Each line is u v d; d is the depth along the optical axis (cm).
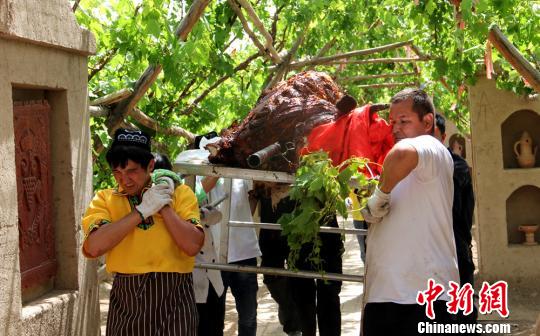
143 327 439
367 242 450
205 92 938
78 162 536
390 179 421
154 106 833
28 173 487
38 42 472
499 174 1020
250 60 964
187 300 451
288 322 708
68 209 525
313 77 570
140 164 439
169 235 443
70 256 527
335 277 514
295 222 474
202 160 554
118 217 447
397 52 1397
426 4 751
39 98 513
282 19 1105
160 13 676
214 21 886
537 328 466
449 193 438
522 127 1055
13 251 438
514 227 1058
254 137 525
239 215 640
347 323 834
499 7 714
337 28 1115
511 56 759
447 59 937
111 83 727
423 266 427
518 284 1021
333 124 513
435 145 431
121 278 444
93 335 558
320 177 463
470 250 507
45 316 477
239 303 644
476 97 1018
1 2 425
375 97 1692
